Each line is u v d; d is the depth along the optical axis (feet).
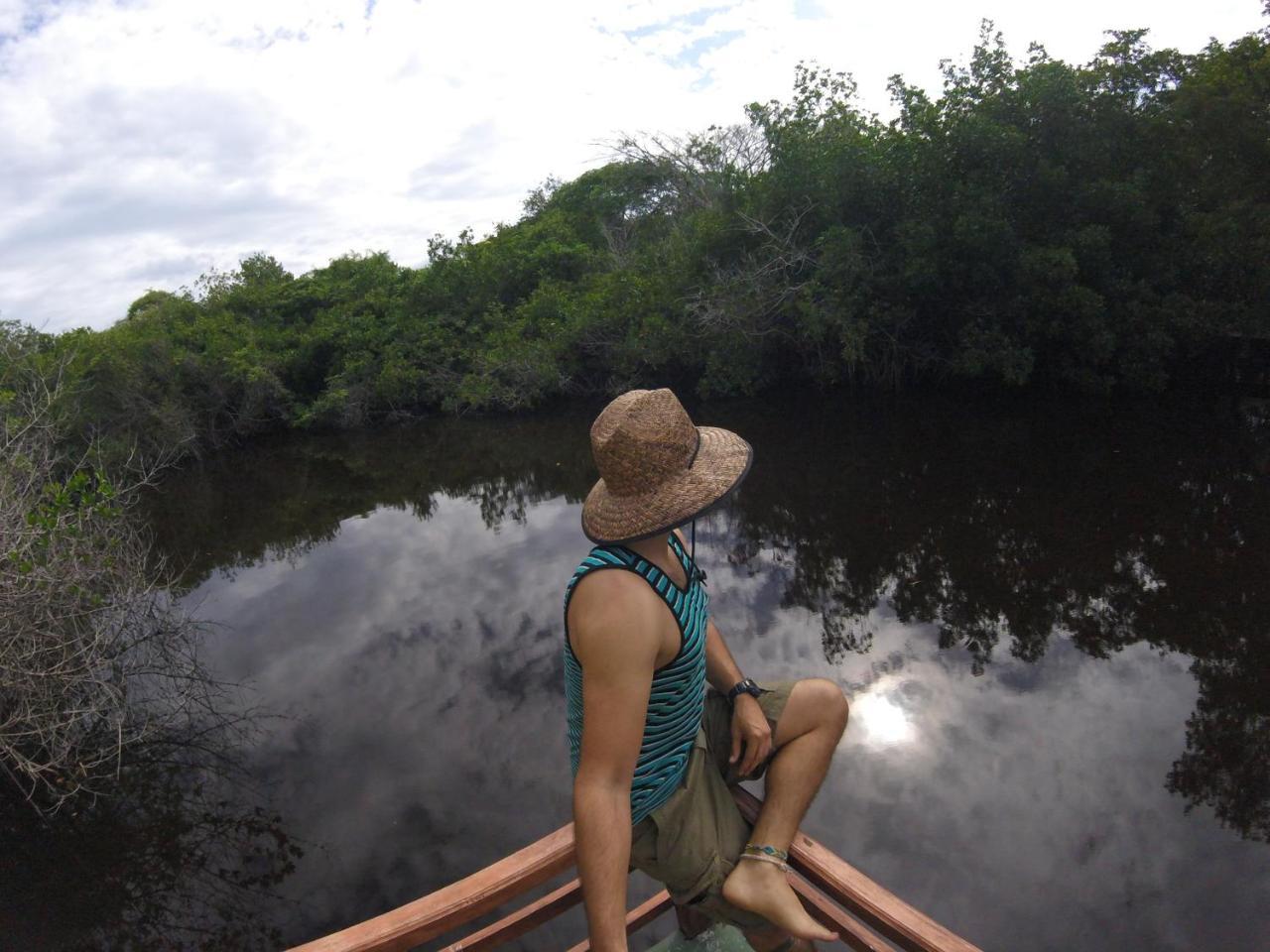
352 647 24.32
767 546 28.84
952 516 29.71
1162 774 15.21
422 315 72.84
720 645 5.24
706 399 54.08
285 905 14.12
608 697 3.90
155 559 36.24
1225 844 13.28
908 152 45.06
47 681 17.98
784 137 49.06
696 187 61.31
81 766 17.87
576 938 12.69
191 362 64.23
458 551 32.48
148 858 15.80
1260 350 44.52
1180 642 19.69
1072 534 26.86
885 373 50.78
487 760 17.80
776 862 4.66
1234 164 39.75
